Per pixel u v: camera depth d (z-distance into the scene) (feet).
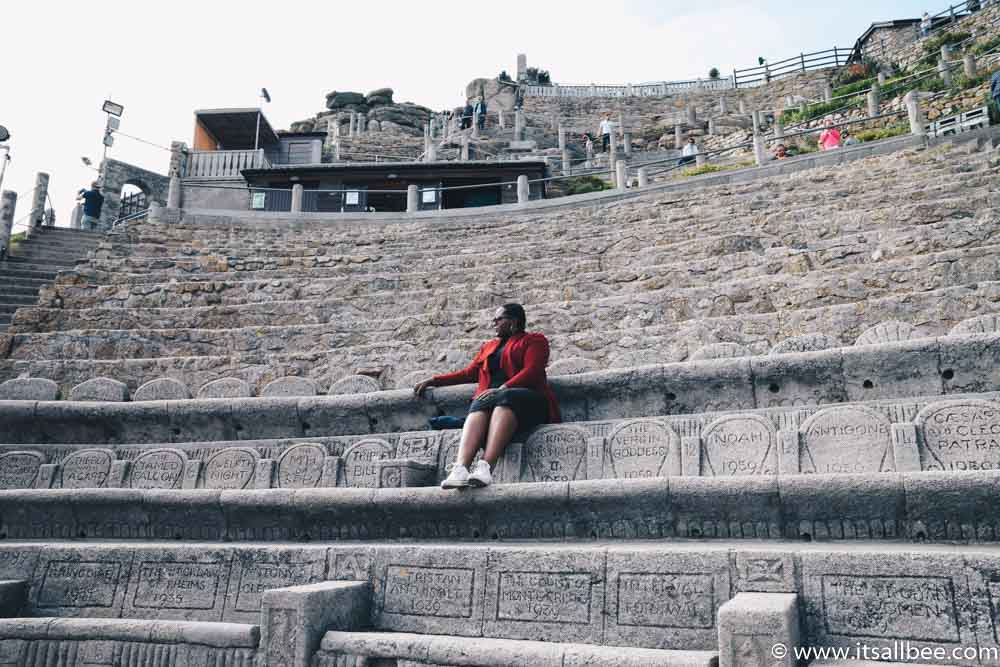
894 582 11.86
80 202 92.63
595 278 42.60
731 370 22.24
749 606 11.10
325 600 14.35
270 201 72.23
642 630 13.24
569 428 20.34
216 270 51.67
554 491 16.98
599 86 158.10
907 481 14.15
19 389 32.40
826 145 69.15
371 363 37.58
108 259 51.96
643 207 53.26
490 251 51.39
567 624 13.83
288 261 52.54
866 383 20.97
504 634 14.25
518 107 145.38
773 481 15.26
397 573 15.69
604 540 16.81
